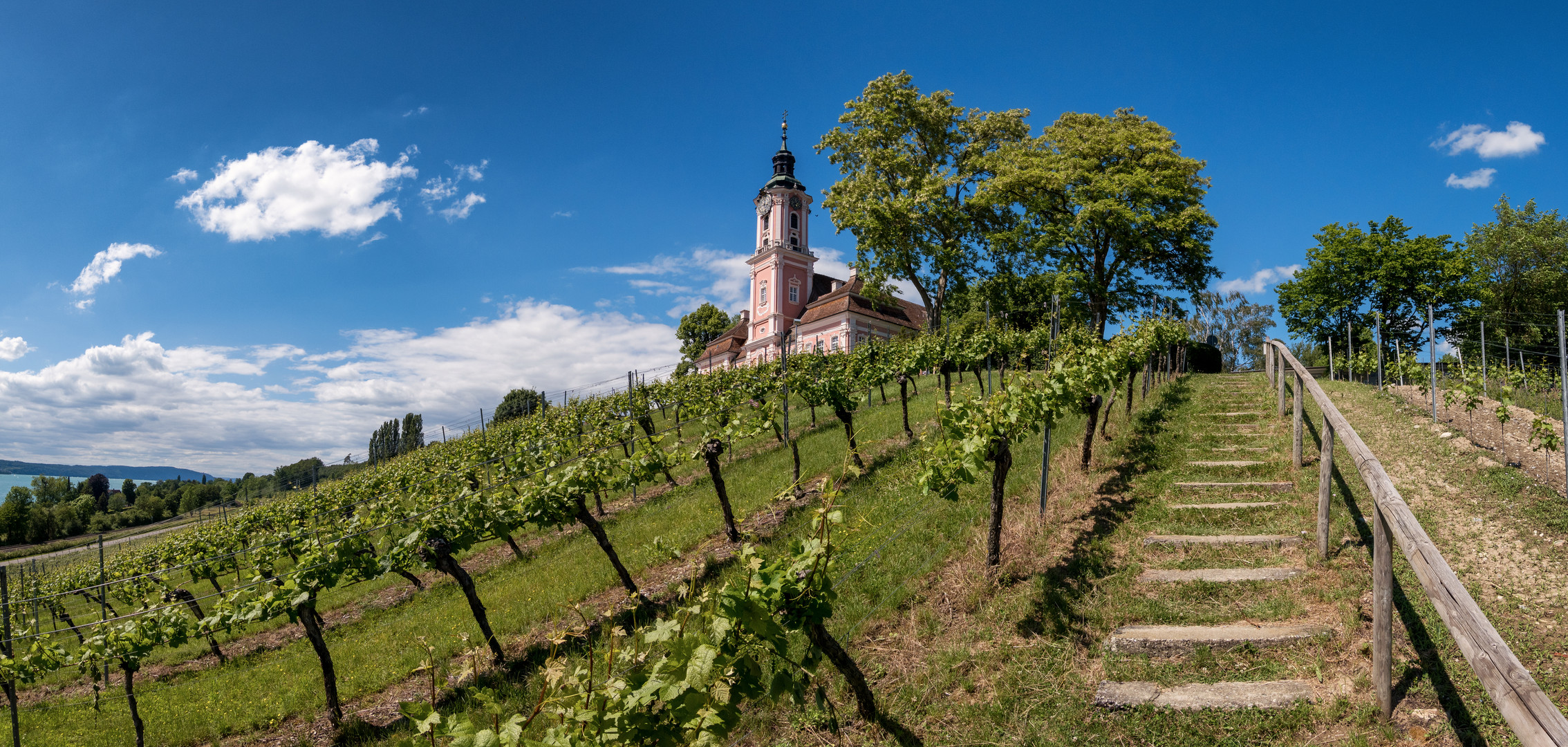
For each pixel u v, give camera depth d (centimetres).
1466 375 1290
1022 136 3294
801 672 424
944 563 620
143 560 1738
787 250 5541
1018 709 420
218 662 1054
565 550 1166
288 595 711
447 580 1232
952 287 3369
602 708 267
